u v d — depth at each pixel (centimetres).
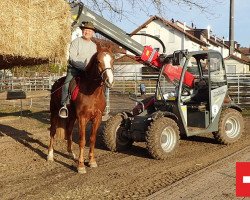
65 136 862
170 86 960
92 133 789
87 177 720
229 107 1042
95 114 772
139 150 962
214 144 1031
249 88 1950
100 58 701
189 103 997
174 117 907
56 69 882
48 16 741
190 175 713
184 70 937
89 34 783
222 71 1014
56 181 695
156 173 742
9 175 737
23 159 864
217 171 740
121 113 955
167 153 857
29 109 1969
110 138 934
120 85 2630
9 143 1036
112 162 839
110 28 927
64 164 823
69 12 780
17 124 1432
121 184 671
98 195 614
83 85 750
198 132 962
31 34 717
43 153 927
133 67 3095
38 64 853
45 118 1622
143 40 4278
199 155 899
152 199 584
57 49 762
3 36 681
